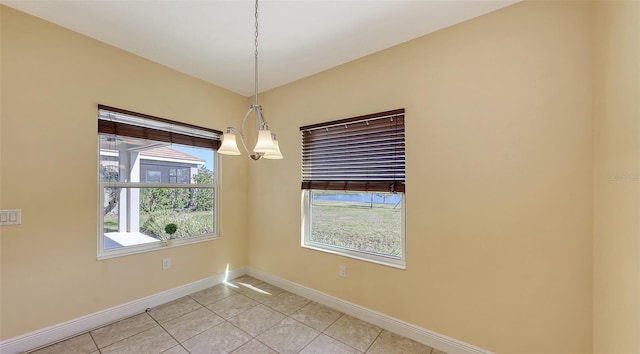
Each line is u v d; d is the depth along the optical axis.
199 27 2.04
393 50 2.26
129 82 2.42
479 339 1.83
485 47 1.82
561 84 1.57
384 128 2.33
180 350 1.93
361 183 2.45
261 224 3.33
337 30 2.05
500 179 1.76
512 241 1.72
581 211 1.51
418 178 2.10
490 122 1.79
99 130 2.25
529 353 1.67
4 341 1.81
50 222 2.00
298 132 2.96
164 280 2.68
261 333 2.16
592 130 1.48
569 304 1.55
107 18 1.94
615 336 1.28
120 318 2.34
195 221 3.03
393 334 2.17
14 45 1.86
